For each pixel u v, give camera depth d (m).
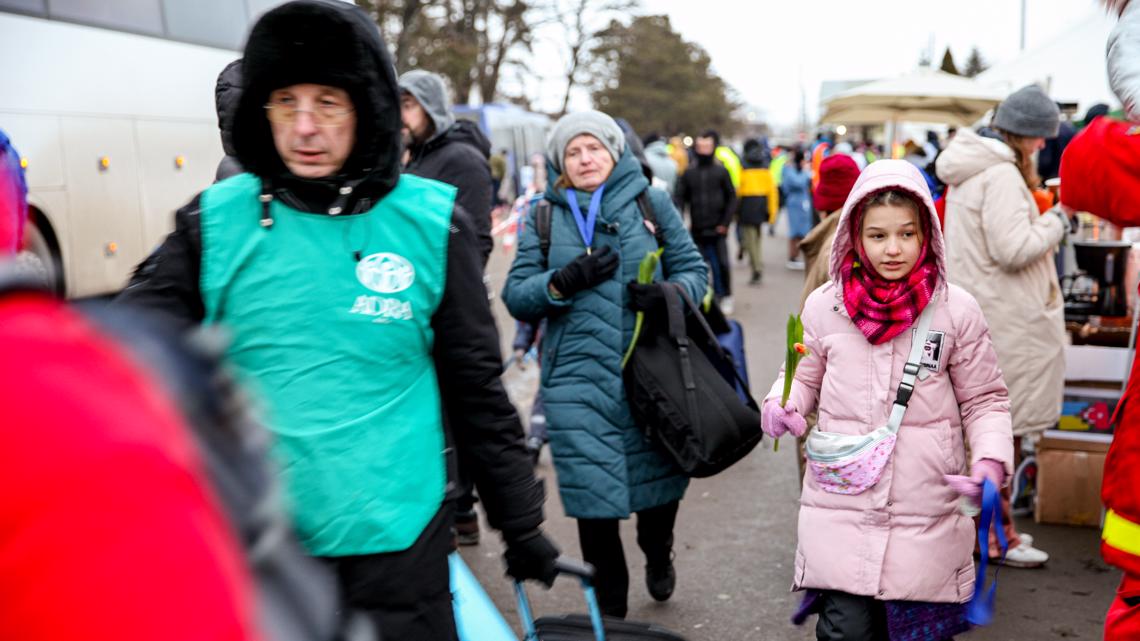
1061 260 7.35
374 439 2.12
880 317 3.09
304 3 2.07
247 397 1.10
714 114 88.06
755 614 4.55
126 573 0.81
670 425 3.83
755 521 5.73
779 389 3.27
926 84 15.54
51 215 8.24
